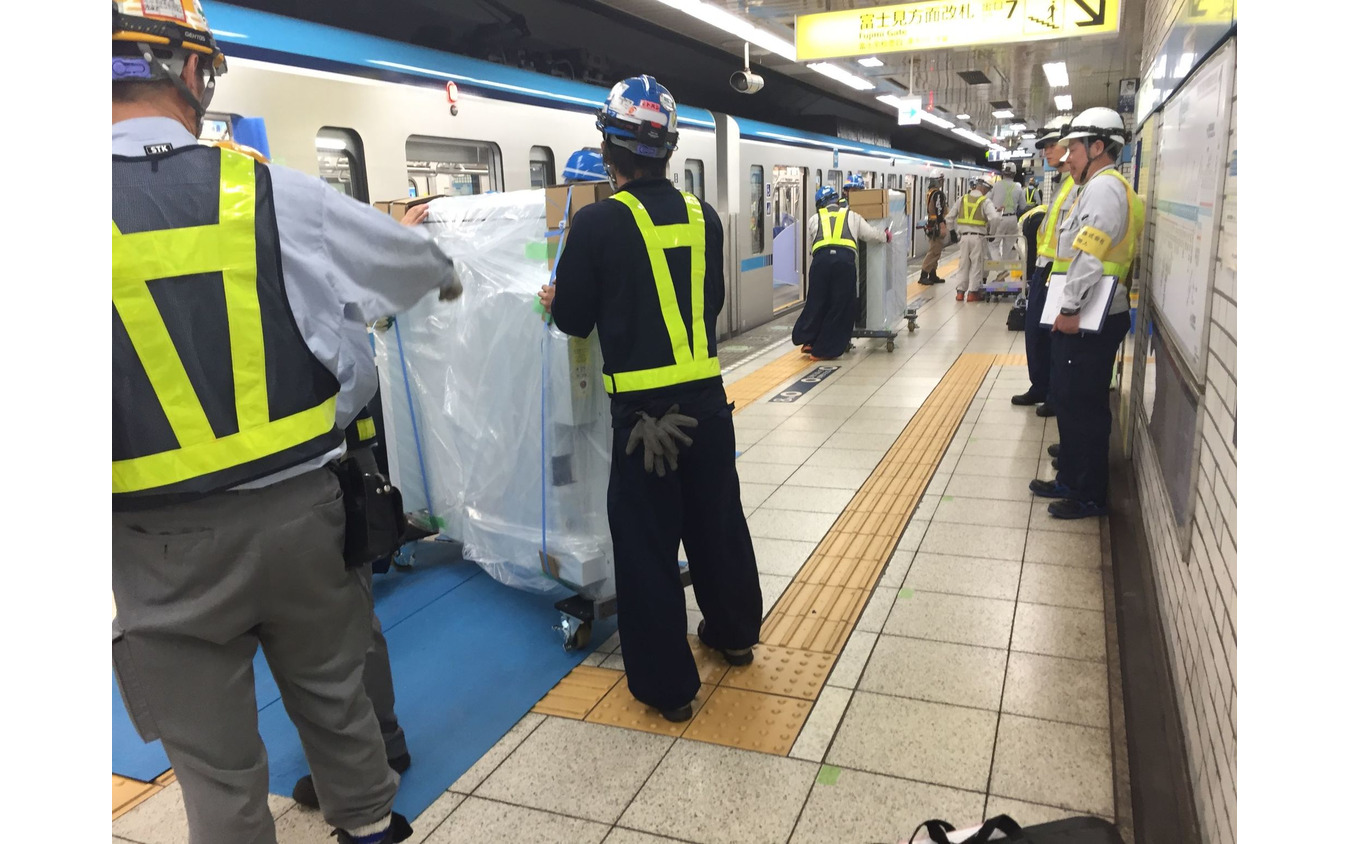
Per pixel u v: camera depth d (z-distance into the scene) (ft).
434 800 7.20
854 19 23.80
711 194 29.58
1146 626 9.02
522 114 19.43
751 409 20.71
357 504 5.25
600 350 8.97
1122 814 6.57
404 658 9.55
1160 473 9.91
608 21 33.01
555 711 8.43
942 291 42.83
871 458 16.33
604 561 9.23
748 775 7.30
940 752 7.44
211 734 4.71
